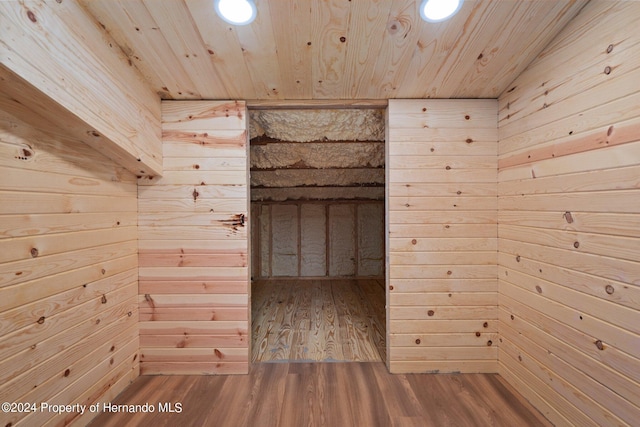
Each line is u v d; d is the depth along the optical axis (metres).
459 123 1.63
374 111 1.93
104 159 1.34
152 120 1.51
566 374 1.16
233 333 1.64
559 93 1.18
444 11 1.05
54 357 1.08
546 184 1.26
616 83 0.94
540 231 1.30
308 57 1.29
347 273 3.87
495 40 1.20
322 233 3.85
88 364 1.25
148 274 1.63
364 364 1.75
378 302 2.96
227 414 1.32
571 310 1.13
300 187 3.41
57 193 1.09
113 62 1.19
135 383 1.55
